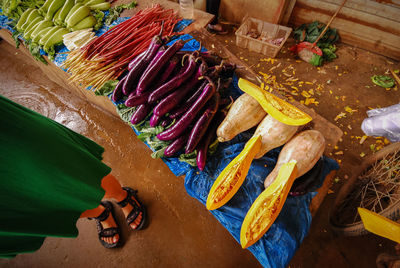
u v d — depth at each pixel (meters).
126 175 2.48
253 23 3.54
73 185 1.21
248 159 1.29
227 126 1.46
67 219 1.28
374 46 3.32
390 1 2.81
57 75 2.76
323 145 1.31
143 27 2.22
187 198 2.29
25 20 2.49
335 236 2.06
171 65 1.62
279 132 1.31
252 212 1.21
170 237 2.11
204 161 1.52
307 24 3.57
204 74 1.61
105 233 2.06
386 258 1.63
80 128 2.85
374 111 2.36
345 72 3.23
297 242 1.28
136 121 1.66
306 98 3.01
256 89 1.40
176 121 1.62
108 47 2.07
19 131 0.93
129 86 1.64
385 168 1.66
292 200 1.38
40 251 2.12
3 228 0.99
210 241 2.08
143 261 2.03
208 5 3.46
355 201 1.87
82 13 2.35
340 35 3.45
